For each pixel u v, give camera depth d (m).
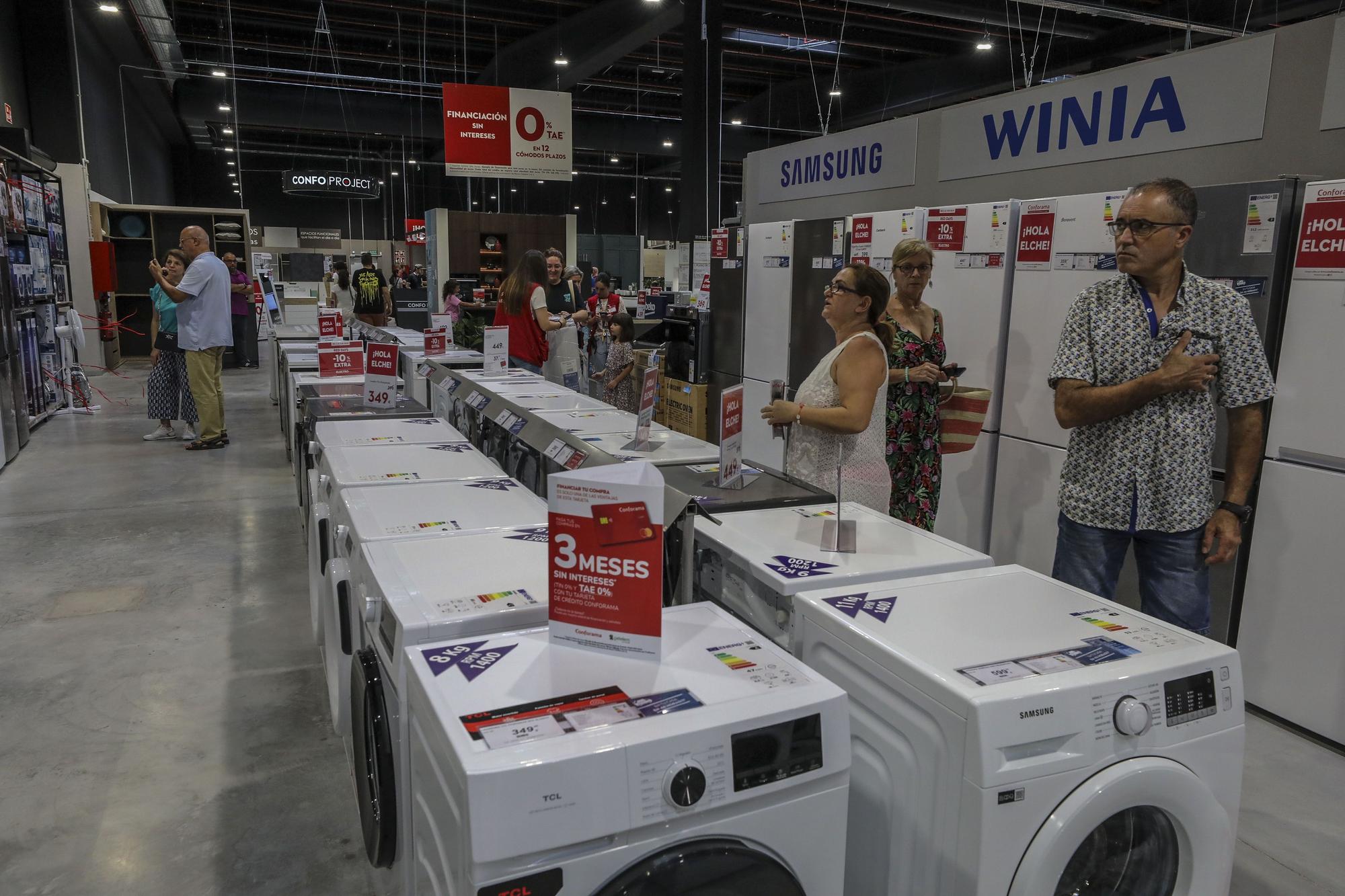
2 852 2.19
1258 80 3.16
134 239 12.58
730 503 2.14
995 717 1.22
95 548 4.59
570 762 1.08
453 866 1.13
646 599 1.37
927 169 4.86
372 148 25.06
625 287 24.09
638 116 19.64
